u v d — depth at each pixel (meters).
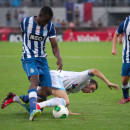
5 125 18.39
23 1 122.69
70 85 21.19
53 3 123.88
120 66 48.66
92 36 100.75
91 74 20.53
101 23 109.25
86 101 25.56
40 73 20.05
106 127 18.11
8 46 82.62
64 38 102.50
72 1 122.56
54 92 20.72
